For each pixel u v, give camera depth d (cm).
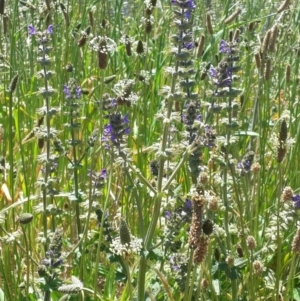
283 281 106
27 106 133
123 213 108
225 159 98
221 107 99
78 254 101
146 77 124
